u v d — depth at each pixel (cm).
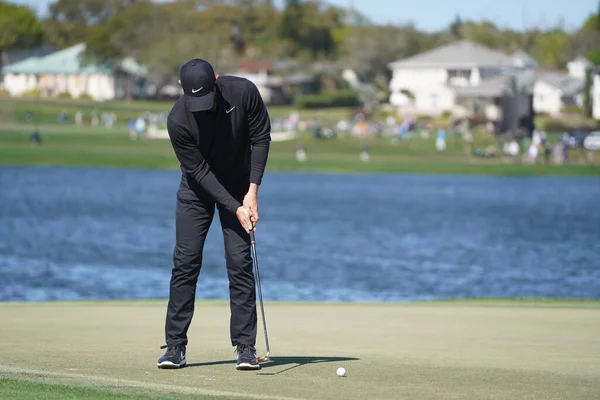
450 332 2347
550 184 18138
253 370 1722
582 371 1762
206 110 1612
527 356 1953
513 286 5288
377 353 1980
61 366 1731
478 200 14212
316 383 1605
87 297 4484
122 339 2125
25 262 6178
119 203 12388
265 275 5759
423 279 5609
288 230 9469
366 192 15538
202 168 1683
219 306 2991
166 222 9919
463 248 7831
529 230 9744
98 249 7206
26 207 11556
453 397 1503
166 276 5472
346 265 6406
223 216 1722
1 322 2431
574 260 6888
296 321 2586
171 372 1688
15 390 1462
